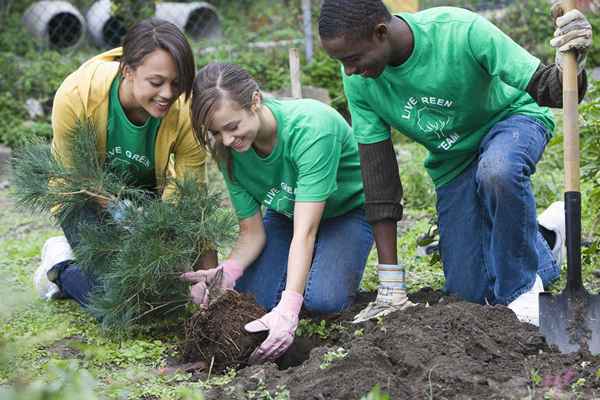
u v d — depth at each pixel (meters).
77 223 5.01
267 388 3.84
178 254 4.64
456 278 4.99
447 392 3.62
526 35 13.27
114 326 4.75
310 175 4.55
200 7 15.46
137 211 4.72
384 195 4.68
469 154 4.85
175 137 4.90
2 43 14.41
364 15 4.07
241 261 4.95
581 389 3.62
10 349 3.86
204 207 4.78
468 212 4.91
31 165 4.86
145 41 4.39
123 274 4.63
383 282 4.67
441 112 4.58
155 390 3.99
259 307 4.58
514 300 4.62
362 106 4.72
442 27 4.42
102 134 4.86
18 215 8.73
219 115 4.27
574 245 4.11
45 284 5.54
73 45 15.15
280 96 12.52
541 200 7.55
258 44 14.11
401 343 3.98
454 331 4.13
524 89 4.28
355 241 5.01
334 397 3.63
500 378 3.73
